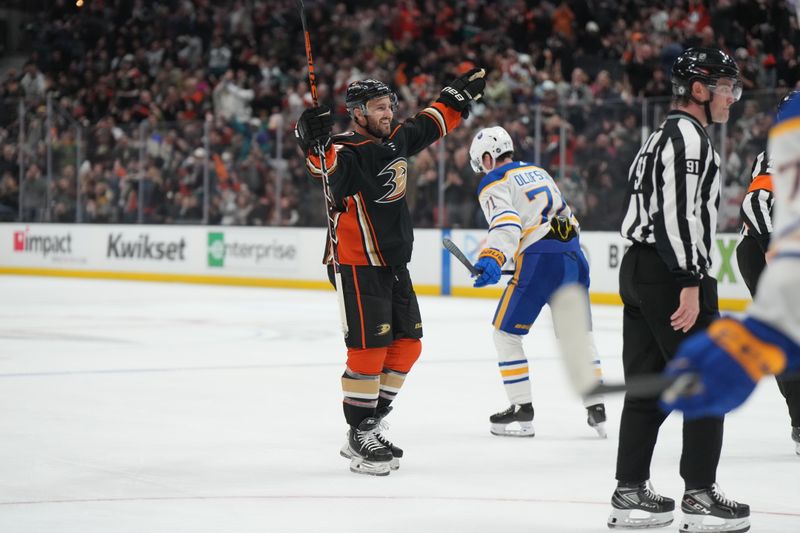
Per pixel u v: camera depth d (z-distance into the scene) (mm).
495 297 42344
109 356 24359
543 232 15641
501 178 15391
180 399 18344
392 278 13195
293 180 47625
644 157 10000
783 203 4250
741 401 4121
